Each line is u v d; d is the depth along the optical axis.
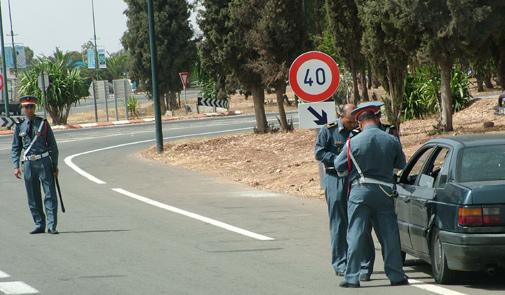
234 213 18.70
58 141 45.59
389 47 28.81
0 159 35.53
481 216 10.58
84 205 20.69
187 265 13.08
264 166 27.89
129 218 18.38
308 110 17.12
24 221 18.34
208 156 31.88
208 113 71.44
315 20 42.38
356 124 12.31
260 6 37.06
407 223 12.26
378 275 12.18
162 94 79.25
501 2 25.94
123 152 36.97
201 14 38.47
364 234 11.30
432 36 26.88
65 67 68.06
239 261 13.33
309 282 11.70
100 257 13.91
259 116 39.06
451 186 11.03
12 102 78.38
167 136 45.91
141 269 12.84
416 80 38.69
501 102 31.97
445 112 29.27
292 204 19.89
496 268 11.03
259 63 37.12
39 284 11.89
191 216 18.42
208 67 39.66
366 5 29.19
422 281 11.66
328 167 12.28
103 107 95.31
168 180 25.73
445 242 10.91
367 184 11.19
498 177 11.09
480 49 27.77
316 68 17.11
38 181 16.72
